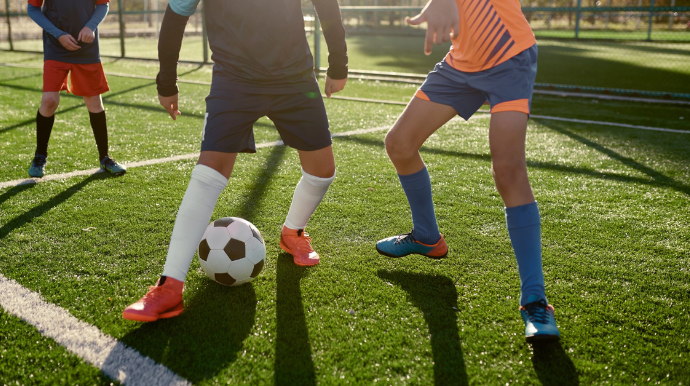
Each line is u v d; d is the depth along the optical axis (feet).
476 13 5.76
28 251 7.57
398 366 5.17
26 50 44.52
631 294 6.85
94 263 7.27
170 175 11.64
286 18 6.07
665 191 11.42
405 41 70.64
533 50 5.90
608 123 19.39
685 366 5.30
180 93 24.02
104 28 78.38
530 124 19.11
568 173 12.74
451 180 11.95
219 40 6.15
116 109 19.69
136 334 5.60
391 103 23.53
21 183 10.68
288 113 6.45
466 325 5.98
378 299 6.52
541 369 5.20
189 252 6.01
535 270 5.78
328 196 10.61
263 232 8.64
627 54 51.65
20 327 5.63
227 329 5.74
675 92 27.55
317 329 5.79
